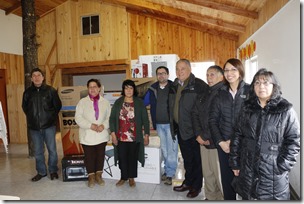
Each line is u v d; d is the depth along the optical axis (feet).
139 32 22.40
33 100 11.24
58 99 11.65
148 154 10.65
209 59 21.53
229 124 6.79
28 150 16.11
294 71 8.73
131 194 9.64
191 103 8.91
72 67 23.18
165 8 17.40
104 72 24.08
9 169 13.24
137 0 17.71
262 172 5.40
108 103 11.05
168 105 9.86
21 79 22.48
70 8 23.30
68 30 23.41
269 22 11.68
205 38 21.50
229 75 6.65
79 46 23.25
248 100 5.78
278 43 10.41
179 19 20.89
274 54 10.96
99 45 22.84
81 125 10.47
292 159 5.20
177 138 10.01
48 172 12.55
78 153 12.17
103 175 11.43
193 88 8.96
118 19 22.36
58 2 22.89
